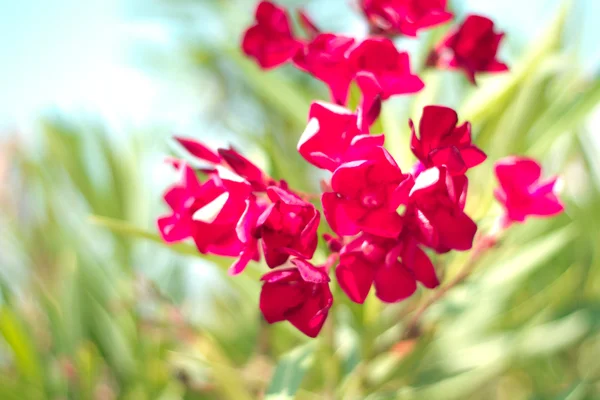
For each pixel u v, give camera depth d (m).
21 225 0.90
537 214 0.66
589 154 0.84
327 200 0.59
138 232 0.67
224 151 0.62
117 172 0.88
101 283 0.85
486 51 0.69
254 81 0.81
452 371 0.80
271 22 0.69
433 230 0.58
